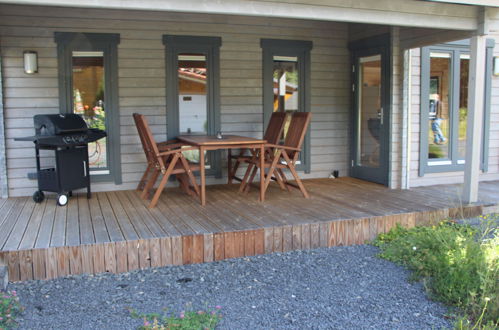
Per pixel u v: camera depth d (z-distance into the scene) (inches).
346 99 284.5
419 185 261.1
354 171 283.7
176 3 155.8
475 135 211.6
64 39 229.5
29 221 182.4
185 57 249.8
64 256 149.6
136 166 247.9
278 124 244.7
